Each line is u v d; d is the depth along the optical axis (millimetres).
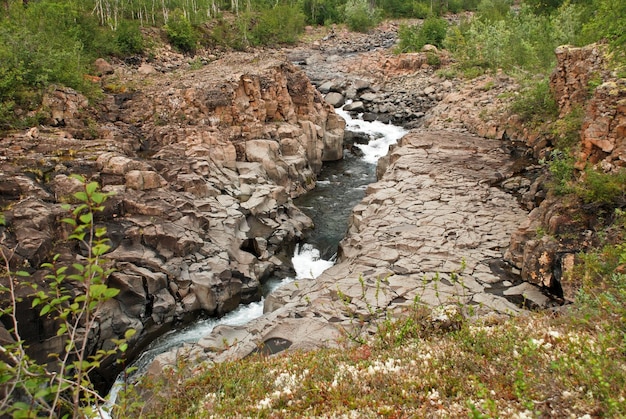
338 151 23719
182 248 12484
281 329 9547
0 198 11383
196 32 32594
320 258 15344
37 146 14156
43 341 9359
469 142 20531
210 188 15500
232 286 12727
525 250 11164
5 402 3518
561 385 4746
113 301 10945
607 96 11930
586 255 9109
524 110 20531
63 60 18484
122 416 4844
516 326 6516
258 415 5219
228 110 19531
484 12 42250
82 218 3758
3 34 17125
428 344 6387
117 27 27219
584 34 19688
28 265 9992
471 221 13719
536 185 15016
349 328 9359
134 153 16219
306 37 43344
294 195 19516
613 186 10391
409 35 37406
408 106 28609
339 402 5188
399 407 4941
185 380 6902
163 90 20125
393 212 14438
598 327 5867
